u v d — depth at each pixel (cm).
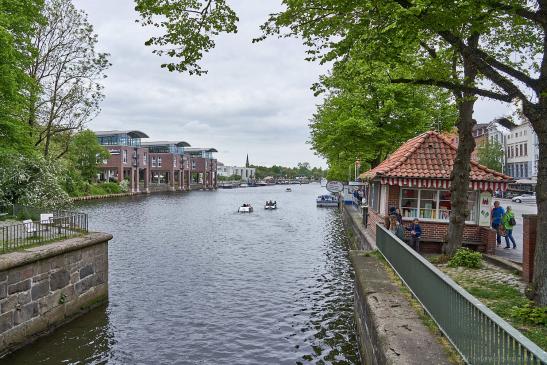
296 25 968
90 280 1436
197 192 11681
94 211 5159
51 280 1232
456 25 793
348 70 1420
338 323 1363
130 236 3212
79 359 1087
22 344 1119
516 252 1677
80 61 2961
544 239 795
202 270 2108
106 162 9338
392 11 841
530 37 1145
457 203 1345
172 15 914
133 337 1241
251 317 1426
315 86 1149
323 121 3466
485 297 918
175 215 4950
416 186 1688
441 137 1856
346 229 3509
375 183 2212
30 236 1389
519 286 1033
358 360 1092
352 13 907
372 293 933
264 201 8019
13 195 2380
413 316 775
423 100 2872
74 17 2895
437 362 577
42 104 2891
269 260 2370
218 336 1262
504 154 7156
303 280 1919
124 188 9062
